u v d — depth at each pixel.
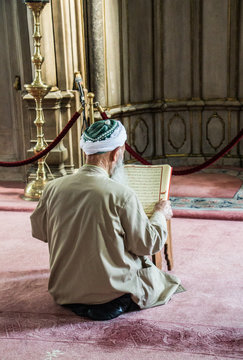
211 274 4.10
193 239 4.93
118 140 3.18
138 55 7.77
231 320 3.34
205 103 8.02
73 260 3.24
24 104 6.95
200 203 6.00
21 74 6.89
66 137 6.82
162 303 3.54
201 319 3.36
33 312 3.51
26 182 7.29
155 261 3.89
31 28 6.50
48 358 2.95
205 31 7.81
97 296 3.26
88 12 6.89
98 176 3.18
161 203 3.55
